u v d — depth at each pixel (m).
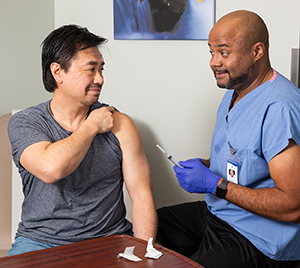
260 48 1.31
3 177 1.73
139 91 2.14
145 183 1.40
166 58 2.08
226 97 1.61
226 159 1.43
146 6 2.01
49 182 1.15
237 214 1.44
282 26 1.94
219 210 1.51
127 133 1.39
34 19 2.14
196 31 2.00
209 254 1.37
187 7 1.98
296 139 1.22
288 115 1.24
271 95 1.32
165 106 2.13
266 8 1.94
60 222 1.26
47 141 1.20
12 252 1.19
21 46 2.08
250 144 1.33
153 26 2.03
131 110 2.17
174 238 1.63
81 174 1.29
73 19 2.14
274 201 1.23
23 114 1.29
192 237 1.64
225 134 1.44
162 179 2.19
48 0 2.22
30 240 1.24
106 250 1.00
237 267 1.33
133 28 2.05
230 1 1.97
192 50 2.05
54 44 1.25
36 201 1.27
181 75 2.08
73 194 1.27
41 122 1.28
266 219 1.37
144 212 1.34
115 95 2.18
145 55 2.10
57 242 1.24
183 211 1.79
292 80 1.98
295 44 1.95
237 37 1.27
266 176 1.36
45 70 1.29
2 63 1.98
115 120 1.41
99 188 1.33
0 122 1.79
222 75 1.34
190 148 2.15
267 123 1.28
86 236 1.27
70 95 1.27
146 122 2.16
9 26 1.99
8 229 1.71
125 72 2.14
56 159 1.13
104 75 2.17
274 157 1.25
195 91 2.09
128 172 1.39
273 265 1.37
